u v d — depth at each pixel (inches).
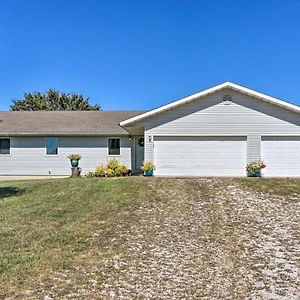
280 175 807.7
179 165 818.2
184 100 811.4
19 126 989.8
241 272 265.7
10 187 678.5
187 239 349.4
